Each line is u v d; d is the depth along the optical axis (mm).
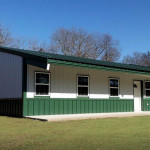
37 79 13766
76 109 15109
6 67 14852
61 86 14664
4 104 15023
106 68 14742
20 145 6871
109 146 6715
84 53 49188
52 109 14125
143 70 16766
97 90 16250
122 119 12961
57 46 48688
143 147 6617
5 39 42250
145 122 11766
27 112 13258
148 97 19141
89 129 9508
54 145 6848
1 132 8844
